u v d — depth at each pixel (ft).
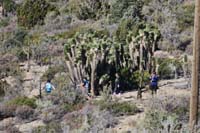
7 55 206.59
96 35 167.22
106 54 146.41
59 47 212.84
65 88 140.67
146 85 148.87
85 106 118.42
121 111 113.70
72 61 149.07
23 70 186.09
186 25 223.71
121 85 147.54
